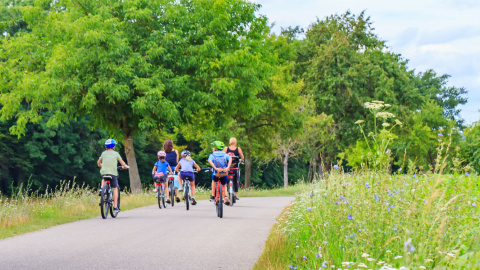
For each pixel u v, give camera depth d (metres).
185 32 28.73
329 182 8.58
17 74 27.72
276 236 9.38
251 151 42.50
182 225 12.29
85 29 25.64
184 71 28.44
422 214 5.88
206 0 28.98
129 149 29.08
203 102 27.66
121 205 18.23
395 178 7.99
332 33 55.97
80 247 9.09
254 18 31.53
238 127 41.66
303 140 47.88
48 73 25.59
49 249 8.90
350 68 52.50
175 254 8.39
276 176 80.12
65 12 27.48
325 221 7.49
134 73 26.61
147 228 11.75
